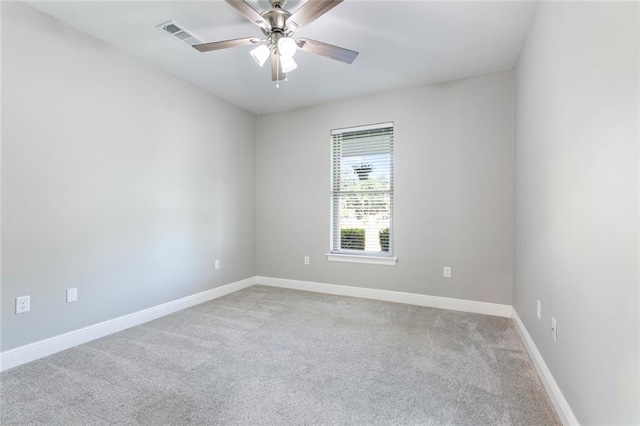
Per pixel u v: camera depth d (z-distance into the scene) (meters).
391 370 2.00
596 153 1.19
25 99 2.12
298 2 2.05
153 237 3.01
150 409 1.59
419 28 2.36
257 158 4.49
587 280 1.27
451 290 3.30
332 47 2.07
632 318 0.94
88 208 2.49
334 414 1.56
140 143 2.88
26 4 2.11
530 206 2.26
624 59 0.98
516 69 2.88
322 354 2.24
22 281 2.11
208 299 3.63
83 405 1.63
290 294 3.90
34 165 2.17
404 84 3.42
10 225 2.06
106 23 2.33
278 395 1.73
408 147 3.51
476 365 2.07
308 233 4.12
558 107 1.62
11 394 1.73
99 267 2.56
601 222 1.15
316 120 4.07
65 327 2.34
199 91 3.52
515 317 2.84
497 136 3.10
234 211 4.07
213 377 1.92
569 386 1.45
